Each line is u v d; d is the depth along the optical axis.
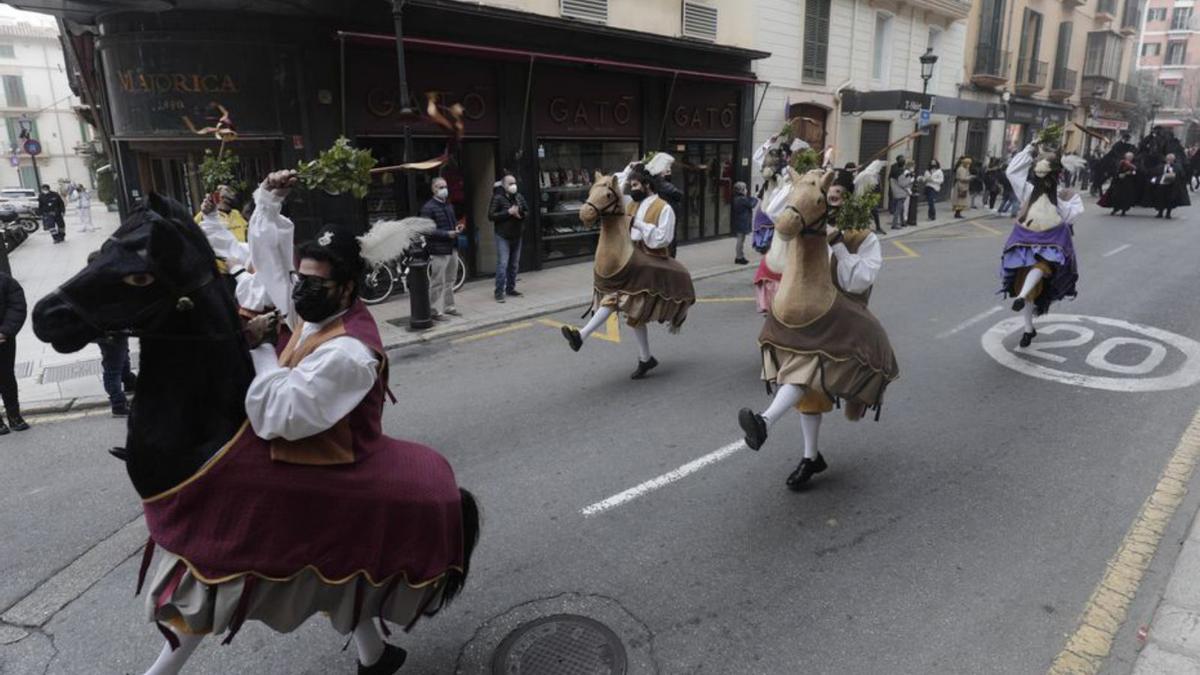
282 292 2.88
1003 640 3.21
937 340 7.93
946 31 23.48
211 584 2.24
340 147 2.87
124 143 9.86
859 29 19.72
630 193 6.66
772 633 3.27
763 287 6.52
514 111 11.73
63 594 3.72
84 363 7.86
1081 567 3.74
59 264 15.59
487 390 6.67
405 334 8.66
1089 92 34.28
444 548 2.63
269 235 2.85
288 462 2.31
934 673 3.02
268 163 9.70
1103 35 33.84
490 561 3.87
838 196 4.04
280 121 9.46
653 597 3.55
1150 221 17.98
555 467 5.00
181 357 2.26
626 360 7.51
